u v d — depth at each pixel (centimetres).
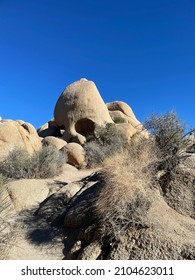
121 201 456
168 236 398
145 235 409
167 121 633
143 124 663
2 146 1205
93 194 547
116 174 499
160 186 506
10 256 439
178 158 537
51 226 563
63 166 1241
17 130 1305
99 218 468
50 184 801
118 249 404
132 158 563
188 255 365
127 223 432
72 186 685
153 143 625
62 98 2600
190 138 645
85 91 2534
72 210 544
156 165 547
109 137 1766
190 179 493
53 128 2891
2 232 506
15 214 638
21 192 721
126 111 3384
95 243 432
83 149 1467
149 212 450
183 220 438
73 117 2459
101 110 2509
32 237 528
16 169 1034
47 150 1149
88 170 1307
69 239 500
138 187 481
